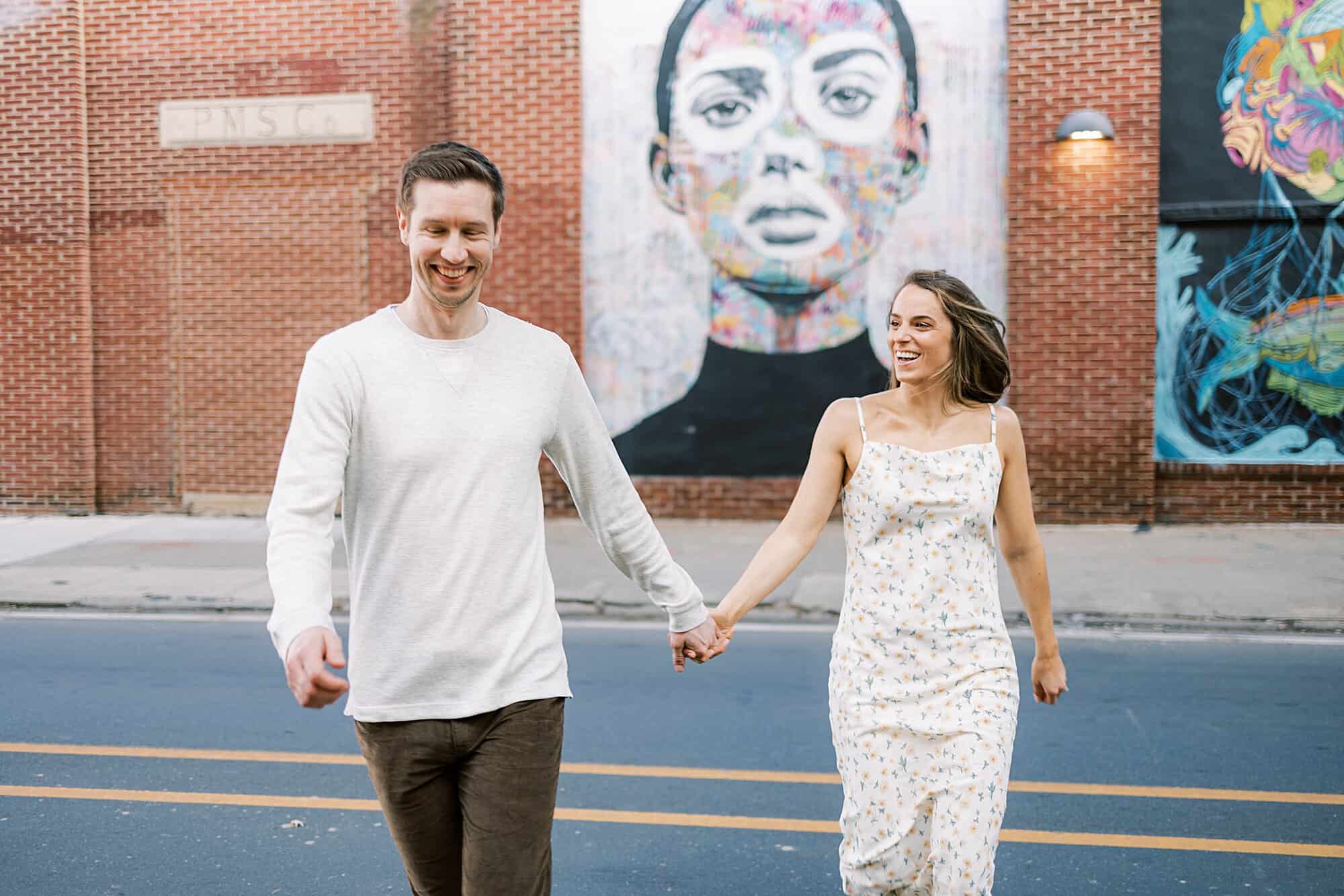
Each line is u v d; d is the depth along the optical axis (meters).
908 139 11.70
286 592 2.26
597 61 12.09
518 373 2.57
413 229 2.46
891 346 3.08
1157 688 6.45
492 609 2.49
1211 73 11.31
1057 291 11.44
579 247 12.09
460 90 12.20
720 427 12.21
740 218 11.99
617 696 6.36
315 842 4.38
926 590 2.95
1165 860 4.17
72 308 13.00
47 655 7.41
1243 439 11.52
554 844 4.36
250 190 12.68
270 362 12.79
